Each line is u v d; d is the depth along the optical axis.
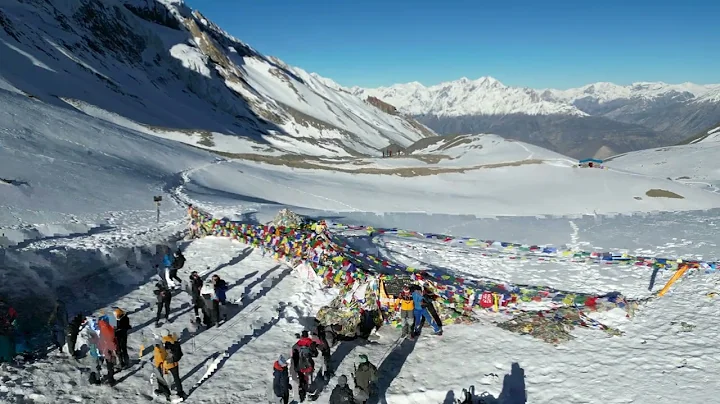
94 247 19.23
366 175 58.19
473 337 13.90
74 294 16.05
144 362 12.84
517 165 60.97
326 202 43.34
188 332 14.58
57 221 22.16
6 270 15.88
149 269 19.09
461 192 52.00
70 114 47.34
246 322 15.34
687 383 10.80
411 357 13.22
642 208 44.53
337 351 13.63
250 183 45.81
